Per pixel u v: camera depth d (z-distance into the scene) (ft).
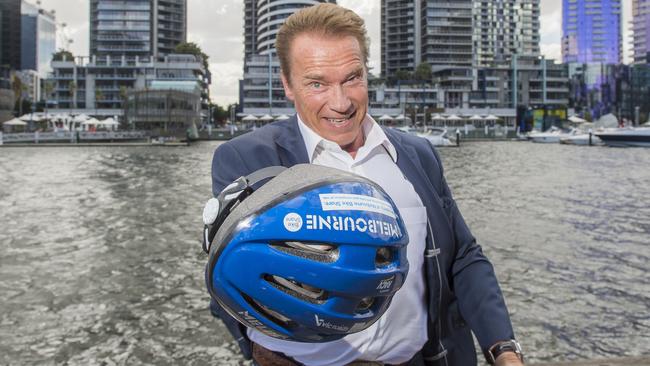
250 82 359.66
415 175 4.48
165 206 48.96
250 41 528.22
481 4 505.25
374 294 2.80
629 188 61.36
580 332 17.74
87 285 23.35
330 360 3.88
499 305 4.20
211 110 420.77
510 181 71.05
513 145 217.36
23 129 252.62
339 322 2.75
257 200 2.81
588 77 440.04
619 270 24.90
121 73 366.02
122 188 64.64
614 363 6.77
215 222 3.06
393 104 384.27
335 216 2.70
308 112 3.96
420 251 4.26
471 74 401.08
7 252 29.78
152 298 21.57
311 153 4.07
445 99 392.47
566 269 25.08
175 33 453.99
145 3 415.44
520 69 405.59
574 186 64.03
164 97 259.19
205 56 420.36
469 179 74.28
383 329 4.05
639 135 171.53
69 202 51.67
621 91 443.73
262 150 4.04
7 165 102.01
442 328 4.42
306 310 2.69
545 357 16.12
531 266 25.64
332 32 3.83
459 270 4.54
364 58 4.02
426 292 4.39
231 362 16.03
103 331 18.20
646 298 20.92
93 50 422.00
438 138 202.69
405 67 485.56
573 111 405.39
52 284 23.49
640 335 17.49
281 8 430.61
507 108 392.27
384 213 2.90
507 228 35.96
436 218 4.43
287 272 2.63
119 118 355.56
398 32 487.20
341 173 2.99
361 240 2.69
